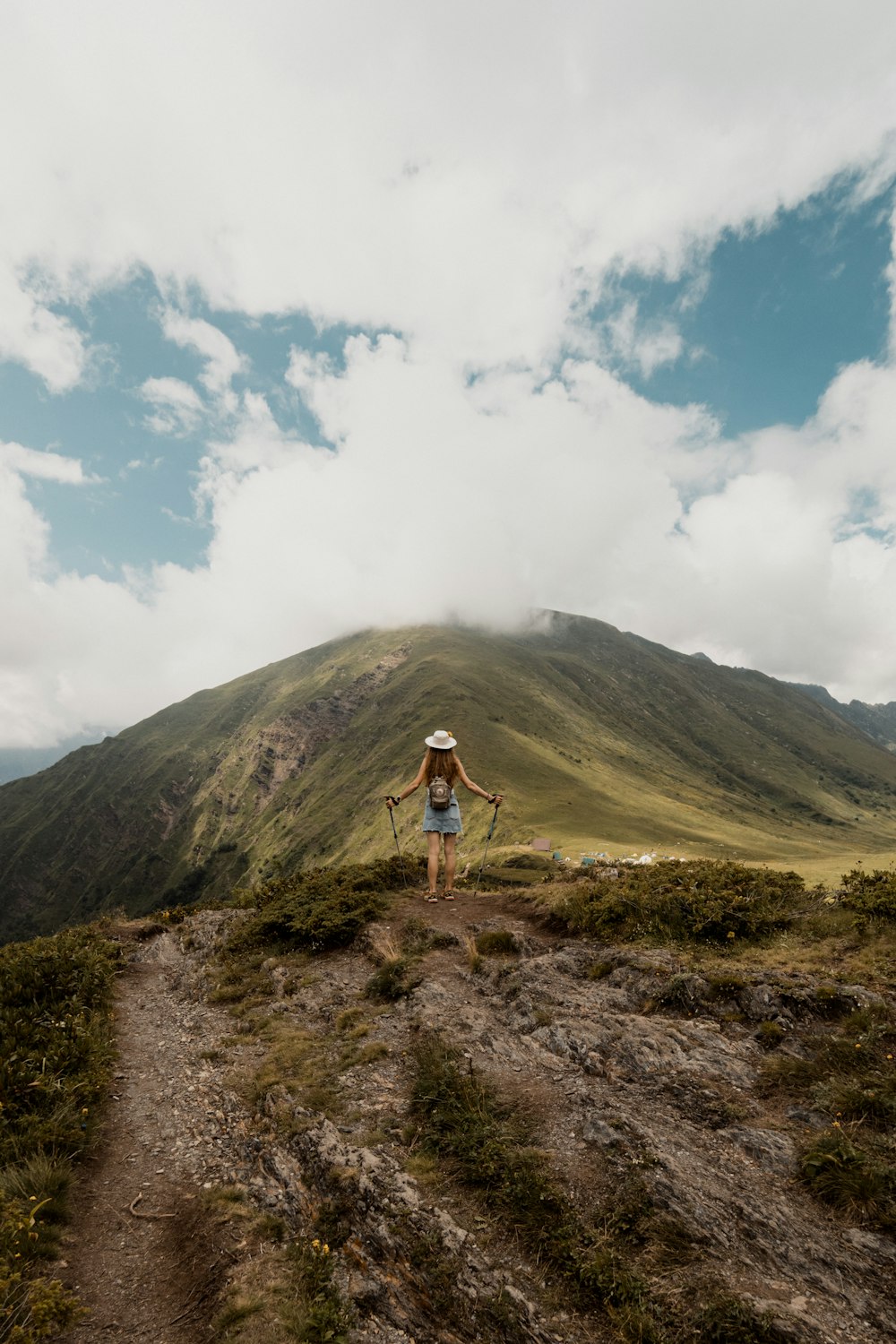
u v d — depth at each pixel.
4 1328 4.42
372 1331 4.38
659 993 7.80
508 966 9.34
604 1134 5.55
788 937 8.50
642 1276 4.26
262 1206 5.71
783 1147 5.16
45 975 11.14
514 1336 4.08
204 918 16.44
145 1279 5.04
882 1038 6.02
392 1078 7.19
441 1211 5.03
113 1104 7.90
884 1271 4.05
